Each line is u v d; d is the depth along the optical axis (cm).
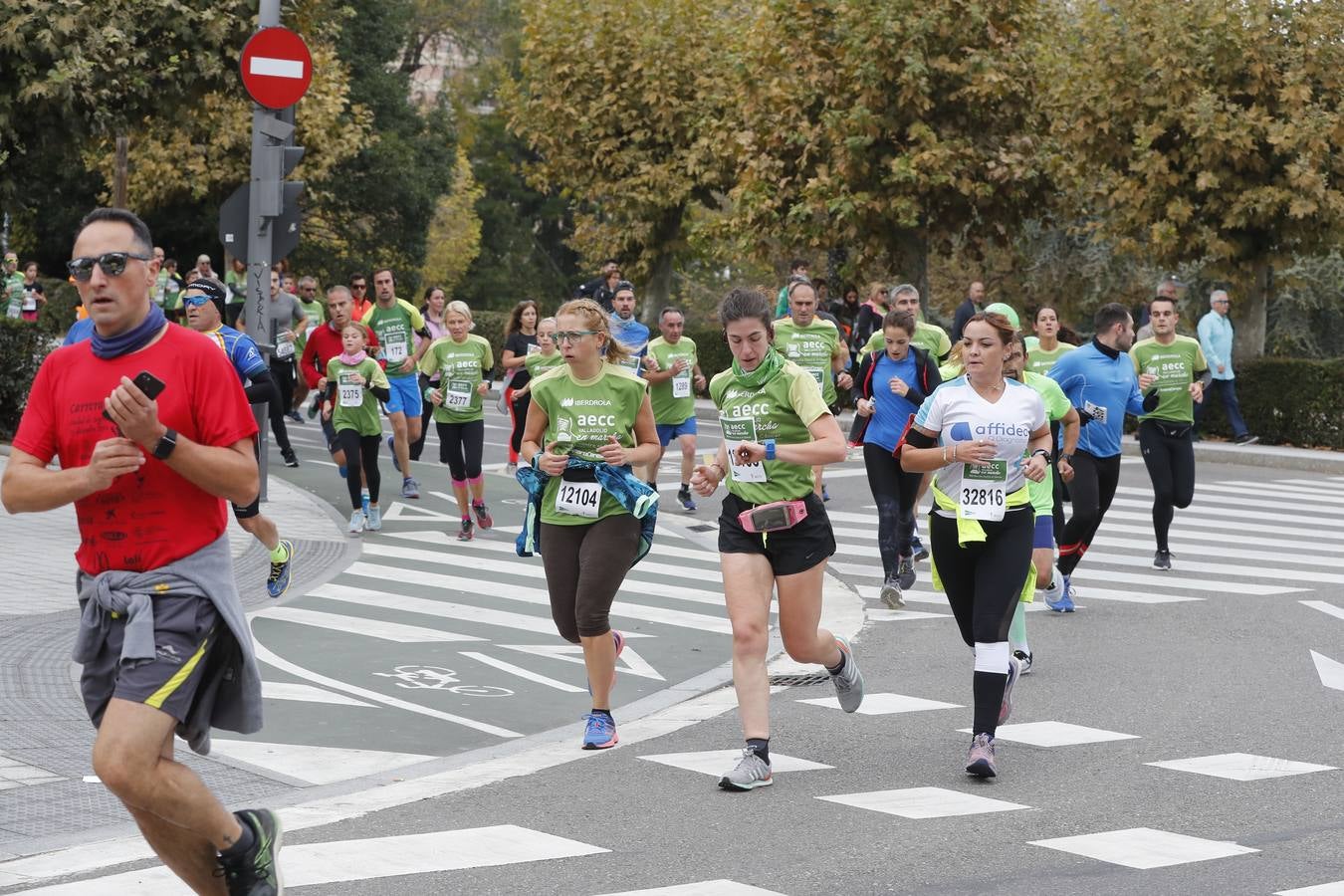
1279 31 4750
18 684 1587
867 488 3631
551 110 6656
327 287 9850
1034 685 1722
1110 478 2216
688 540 2825
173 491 843
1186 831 1162
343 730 1497
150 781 813
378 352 3256
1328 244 4916
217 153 7619
